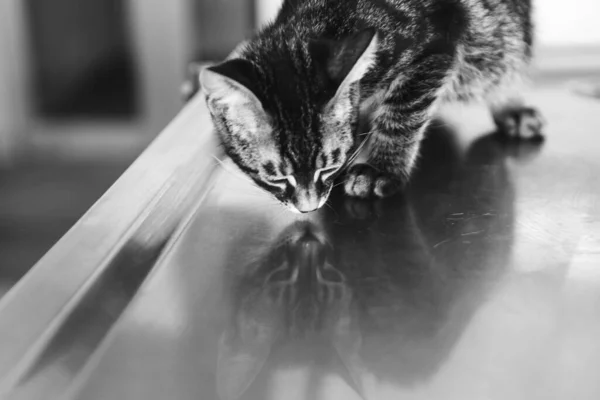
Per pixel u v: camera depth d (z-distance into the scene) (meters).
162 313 0.49
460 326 0.48
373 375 0.45
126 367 0.46
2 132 1.38
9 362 0.46
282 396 0.44
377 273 0.53
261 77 0.60
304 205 0.59
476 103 0.73
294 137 0.59
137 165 0.62
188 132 0.66
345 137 0.61
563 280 0.51
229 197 0.61
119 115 1.39
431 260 0.54
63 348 0.47
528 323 0.48
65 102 1.40
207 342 0.47
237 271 0.53
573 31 1.02
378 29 0.64
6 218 1.24
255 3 1.25
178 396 0.44
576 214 0.58
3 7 1.33
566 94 0.78
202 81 0.59
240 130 0.60
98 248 0.53
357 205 0.60
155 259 0.54
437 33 0.66
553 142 0.69
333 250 0.55
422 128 0.66
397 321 0.49
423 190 0.62
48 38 1.38
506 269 0.52
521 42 0.73
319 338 0.47
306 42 0.63
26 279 0.50
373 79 0.64
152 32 1.29
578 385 0.44
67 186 1.32
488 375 0.45
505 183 0.63
